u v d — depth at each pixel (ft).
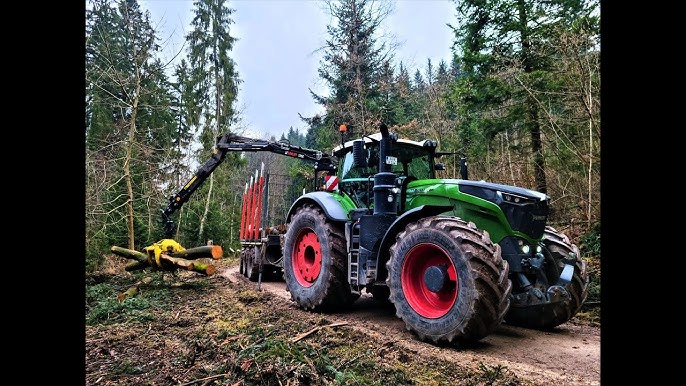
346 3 56.54
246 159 73.72
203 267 22.58
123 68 42.19
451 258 11.01
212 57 76.64
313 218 16.94
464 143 41.01
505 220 11.99
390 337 12.14
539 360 10.06
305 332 12.42
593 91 24.64
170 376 8.86
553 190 32.73
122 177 37.86
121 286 23.06
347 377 8.28
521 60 33.42
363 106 52.95
